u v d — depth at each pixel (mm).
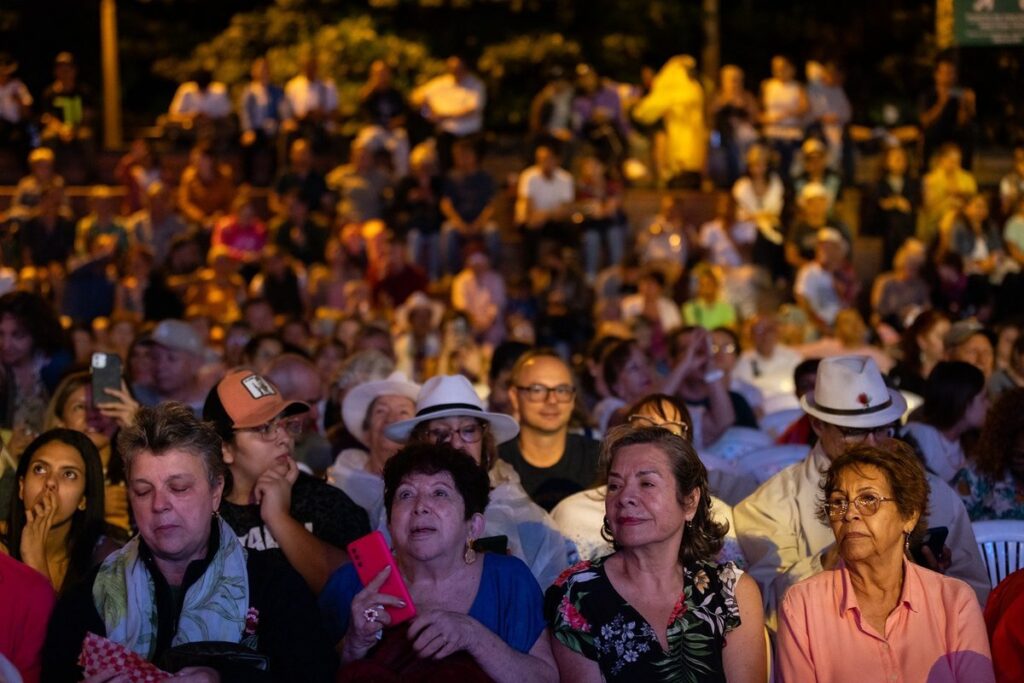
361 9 32500
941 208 21531
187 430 5457
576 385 9156
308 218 21297
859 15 31812
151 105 33219
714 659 5641
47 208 18172
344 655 5535
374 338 12523
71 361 9820
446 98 24062
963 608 5777
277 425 6520
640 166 25219
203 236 21141
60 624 5516
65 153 24344
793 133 23531
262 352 11008
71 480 6426
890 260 21906
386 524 6973
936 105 21906
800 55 32969
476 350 15344
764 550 7078
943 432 8406
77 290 17781
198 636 5445
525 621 5723
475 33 32406
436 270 22000
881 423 7016
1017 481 7648
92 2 32031
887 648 5777
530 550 7000
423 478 5648
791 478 7203
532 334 16109
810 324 19484
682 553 5801
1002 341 11531
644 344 14320
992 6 12523
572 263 19891
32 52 32094
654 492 5660
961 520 6949
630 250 23109
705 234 21797
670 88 25406
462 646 5438
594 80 24656
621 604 5707
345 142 24859
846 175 24016
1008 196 20156
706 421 10617
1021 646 5922
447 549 5641
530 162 24266
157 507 5383
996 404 7641
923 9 30672
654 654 5641
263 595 5562
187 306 18125
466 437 7000
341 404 9617
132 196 22703
